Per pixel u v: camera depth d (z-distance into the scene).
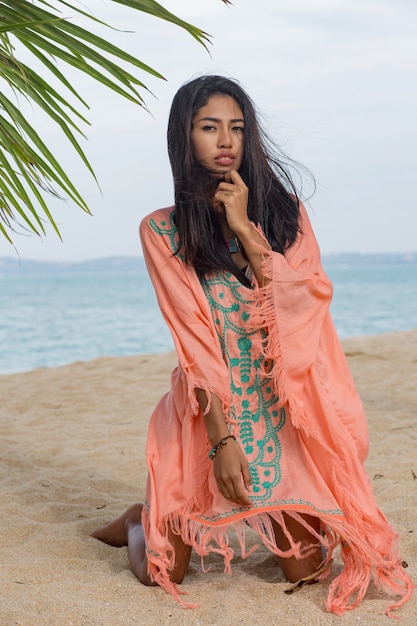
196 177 2.48
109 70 2.47
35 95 2.50
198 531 2.57
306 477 2.48
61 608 2.41
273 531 2.58
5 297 61.16
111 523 3.10
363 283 81.56
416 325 28.09
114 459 4.54
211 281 2.55
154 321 32.97
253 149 2.49
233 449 2.42
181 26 2.37
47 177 2.57
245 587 2.52
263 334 2.54
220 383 2.44
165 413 2.68
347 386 2.59
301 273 2.43
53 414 5.92
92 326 30.20
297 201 2.62
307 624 2.27
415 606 2.38
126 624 2.31
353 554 2.43
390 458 4.28
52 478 4.15
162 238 2.58
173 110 2.49
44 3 2.46
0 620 2.33
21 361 19.19
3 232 2.59
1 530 3.24
